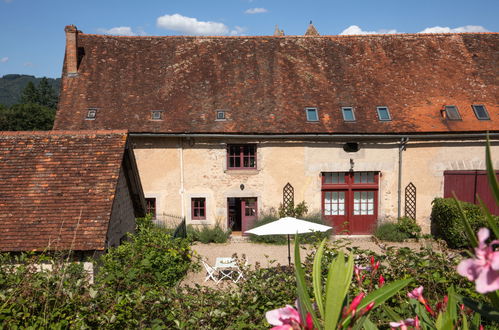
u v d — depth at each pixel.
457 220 12.76
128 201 10.95
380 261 5.75
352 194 15.48
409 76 16.44
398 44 17.72
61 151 9.61
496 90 15.95
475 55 17.30
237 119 14.83
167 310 5.00
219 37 17.78
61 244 7.58
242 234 15.42
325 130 14.53
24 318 4.38
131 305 5.12
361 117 15.00
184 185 14.91
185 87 15.82
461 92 15.89
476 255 1.28
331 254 6.25
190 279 10.59
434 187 15.12
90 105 15.07
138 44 17.38
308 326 1.62
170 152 14.81
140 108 15.05
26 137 9.88
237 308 5.14
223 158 14.84
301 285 1.82
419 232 14.80
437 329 2.14
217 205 15.01
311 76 16.33
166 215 14.95
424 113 15.16
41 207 8.28
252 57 17.02
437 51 17.47
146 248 8.94
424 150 15.02
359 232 15.59
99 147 9.70
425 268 5.47
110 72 16.17
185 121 14.70
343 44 17.73
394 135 14.58
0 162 9.26
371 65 16.89
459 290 4.84
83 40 17.16
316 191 15.09
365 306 1.84
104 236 7.75
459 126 14.73
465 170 15.03
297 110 15.12
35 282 4.83
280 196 15.02
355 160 14.99
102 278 6.04
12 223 7.93
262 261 12.23
